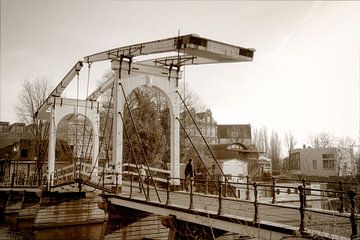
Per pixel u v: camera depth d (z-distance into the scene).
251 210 9.95
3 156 39.75
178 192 15.32
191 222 10.11
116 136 14.95
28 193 27.38
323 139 61.41
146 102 34.09
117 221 14.70
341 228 7.72
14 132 43.56
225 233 10.19
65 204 22.55
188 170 15.74
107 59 16.28
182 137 36.22
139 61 16.11
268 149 74.06
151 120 33.88
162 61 16.50
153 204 11.64
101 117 37.38
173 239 10.30
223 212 9.09
